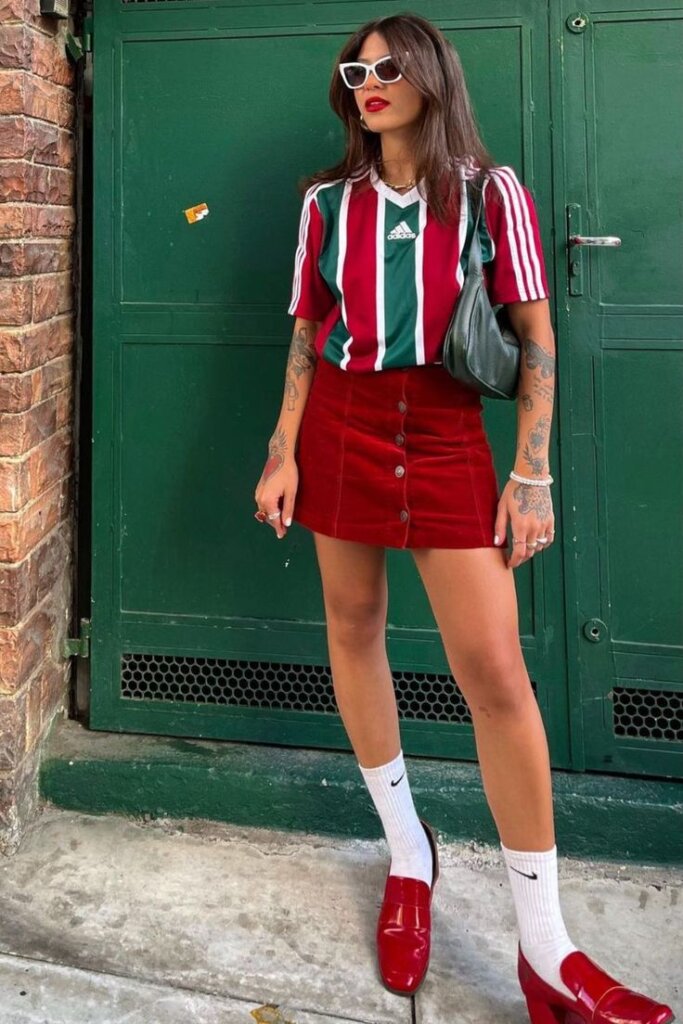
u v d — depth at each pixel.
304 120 2.02
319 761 2.09
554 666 2.02
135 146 2.08
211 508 2.13
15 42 1.81
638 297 1.94
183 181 2.07
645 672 1.99
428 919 1.66
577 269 1.95
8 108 1.82
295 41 2.01
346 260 1.44
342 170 1.52
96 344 2.13
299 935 1.72
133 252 2.10
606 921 1.76
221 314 2.08
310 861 1.95
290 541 2.10
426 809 1.99
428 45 1.35
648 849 1.93
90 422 2.25
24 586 1.95
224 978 1.60
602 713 2.01
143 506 2.15
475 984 1.60
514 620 1.43
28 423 1.92
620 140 1.92
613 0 1.91
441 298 1.36
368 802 2.01
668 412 1.95
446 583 1.42
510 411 2.01
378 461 1.43
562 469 1.99
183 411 2.12
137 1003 1.54
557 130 1.94
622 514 1.98
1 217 1.84
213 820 2.06
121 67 2.08
